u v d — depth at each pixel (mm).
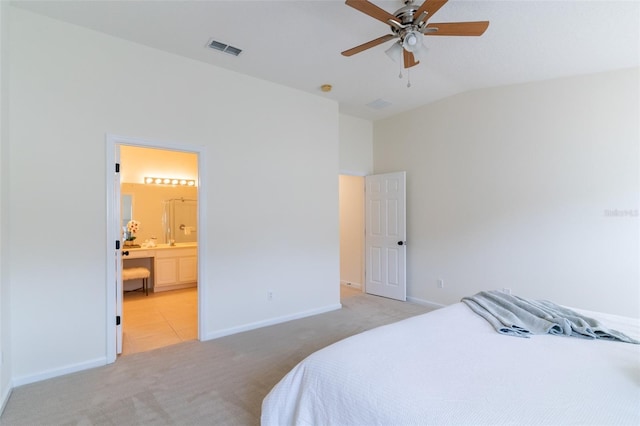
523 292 3760
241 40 2979
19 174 2498
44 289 2592
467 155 4273
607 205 3205
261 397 2307
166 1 2420
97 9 2523
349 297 5223
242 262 3680
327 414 1349
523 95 3762
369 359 1466
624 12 2326
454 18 2494
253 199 3777
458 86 4027
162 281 5504
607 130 3205
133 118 3014
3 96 2305
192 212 6352
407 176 5031
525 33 2672
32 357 2531
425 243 4773
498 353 1528
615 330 1803
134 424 2002
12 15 2484
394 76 3750
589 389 1205
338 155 4660
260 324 3807
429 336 1734
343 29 2793
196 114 3375
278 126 3998
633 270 3070
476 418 1040
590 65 3152
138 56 3045
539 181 3643
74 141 2730
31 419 2055
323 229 4449
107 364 2824
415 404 1126
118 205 3014
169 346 3225
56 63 2658
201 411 2135
